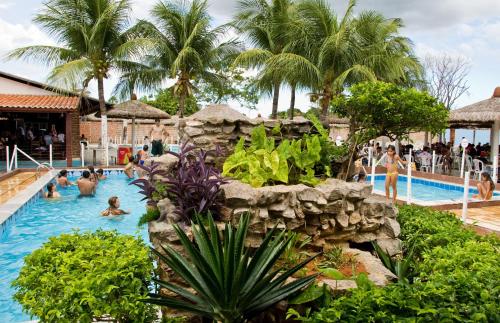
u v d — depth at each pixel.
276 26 22.09
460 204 10.58
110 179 17.33
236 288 3.10
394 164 11.34
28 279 3.40
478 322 2.79
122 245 4.03
